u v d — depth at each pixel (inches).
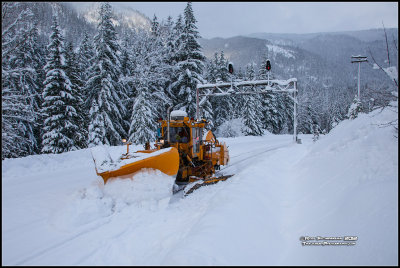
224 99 1550.2
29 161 384.2
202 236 133.7
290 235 147.4
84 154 478.9
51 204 221.3
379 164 180.1
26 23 427.8
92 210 189.8
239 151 674.8
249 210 165.5
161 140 293.9
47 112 778.8
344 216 146.4
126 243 156.5
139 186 219.6
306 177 235.0
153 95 1022.4
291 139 1249.4
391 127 221.1
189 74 1034.1
